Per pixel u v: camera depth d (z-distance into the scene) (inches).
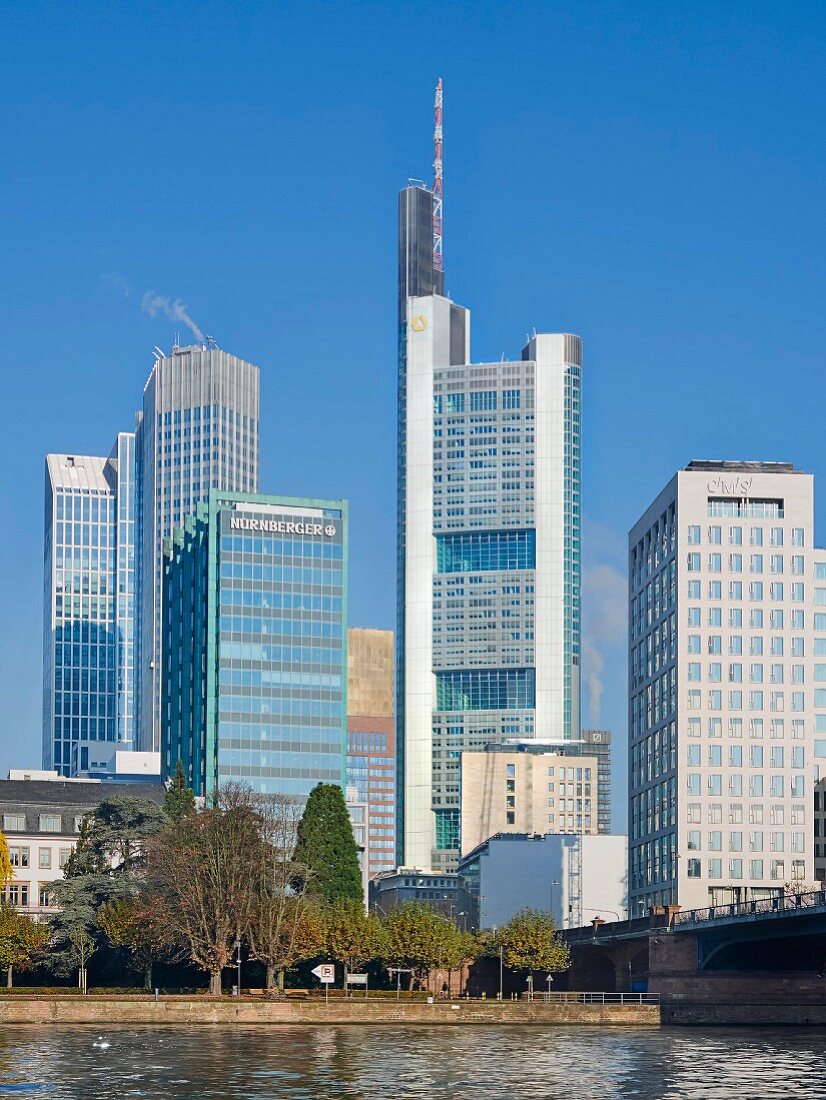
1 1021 7706.7
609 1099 4626.0
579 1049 6358.3
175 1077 5088.6
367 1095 4692.4
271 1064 5546.3
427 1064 5625.0
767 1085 4975.4
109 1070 5295.3
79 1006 7849.4
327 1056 5900.6
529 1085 4980.3
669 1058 5920.3
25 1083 4911.4
